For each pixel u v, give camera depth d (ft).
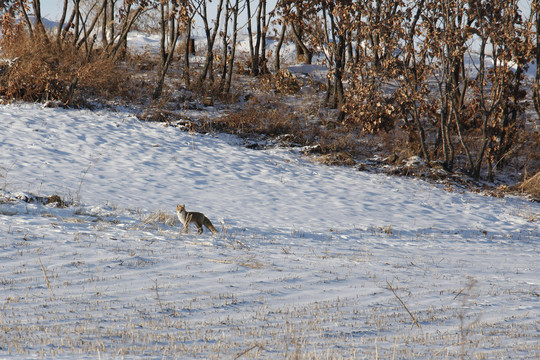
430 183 172.04
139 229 92.38
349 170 176.96
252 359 36.91
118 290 57.41
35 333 41.60
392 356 39.47
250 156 177.88
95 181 130.93
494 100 188.24
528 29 184.65
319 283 66.39
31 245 73.31
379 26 190.90
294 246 91.35
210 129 199.00
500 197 164.86
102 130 179.01
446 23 183.01
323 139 202.49
